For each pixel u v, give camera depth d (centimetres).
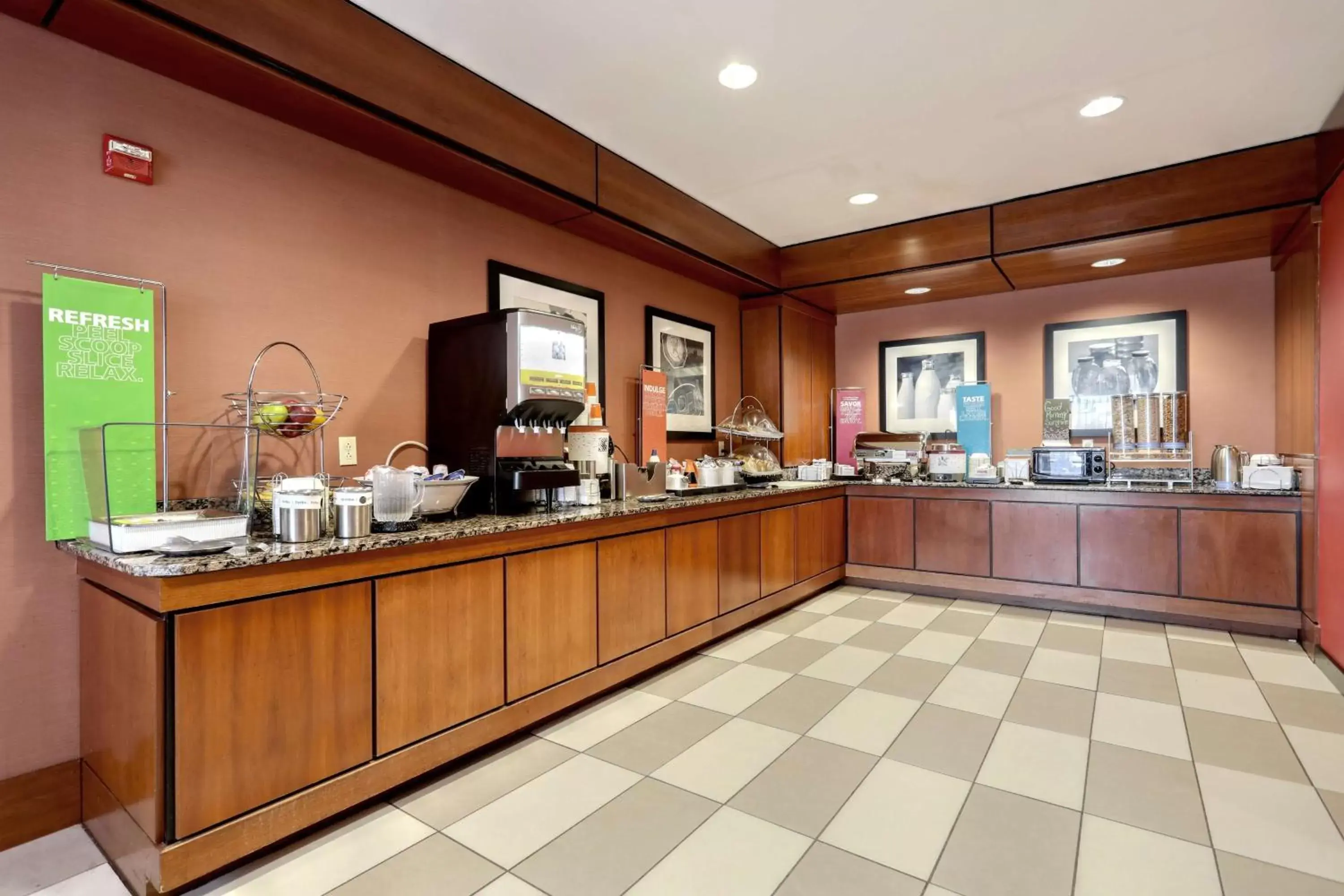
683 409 505
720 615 392
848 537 562
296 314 267
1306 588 388
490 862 191
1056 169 405
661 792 229
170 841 171
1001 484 496
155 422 226
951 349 593
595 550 304
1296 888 177
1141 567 447
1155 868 186
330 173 279
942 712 294
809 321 606
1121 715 290
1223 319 486
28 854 199
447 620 239
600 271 425
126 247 223
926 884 180
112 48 215
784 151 378
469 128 294
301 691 197
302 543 209
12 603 203
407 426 308
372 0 247
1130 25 265
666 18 258
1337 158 328
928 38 273
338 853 196
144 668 174
